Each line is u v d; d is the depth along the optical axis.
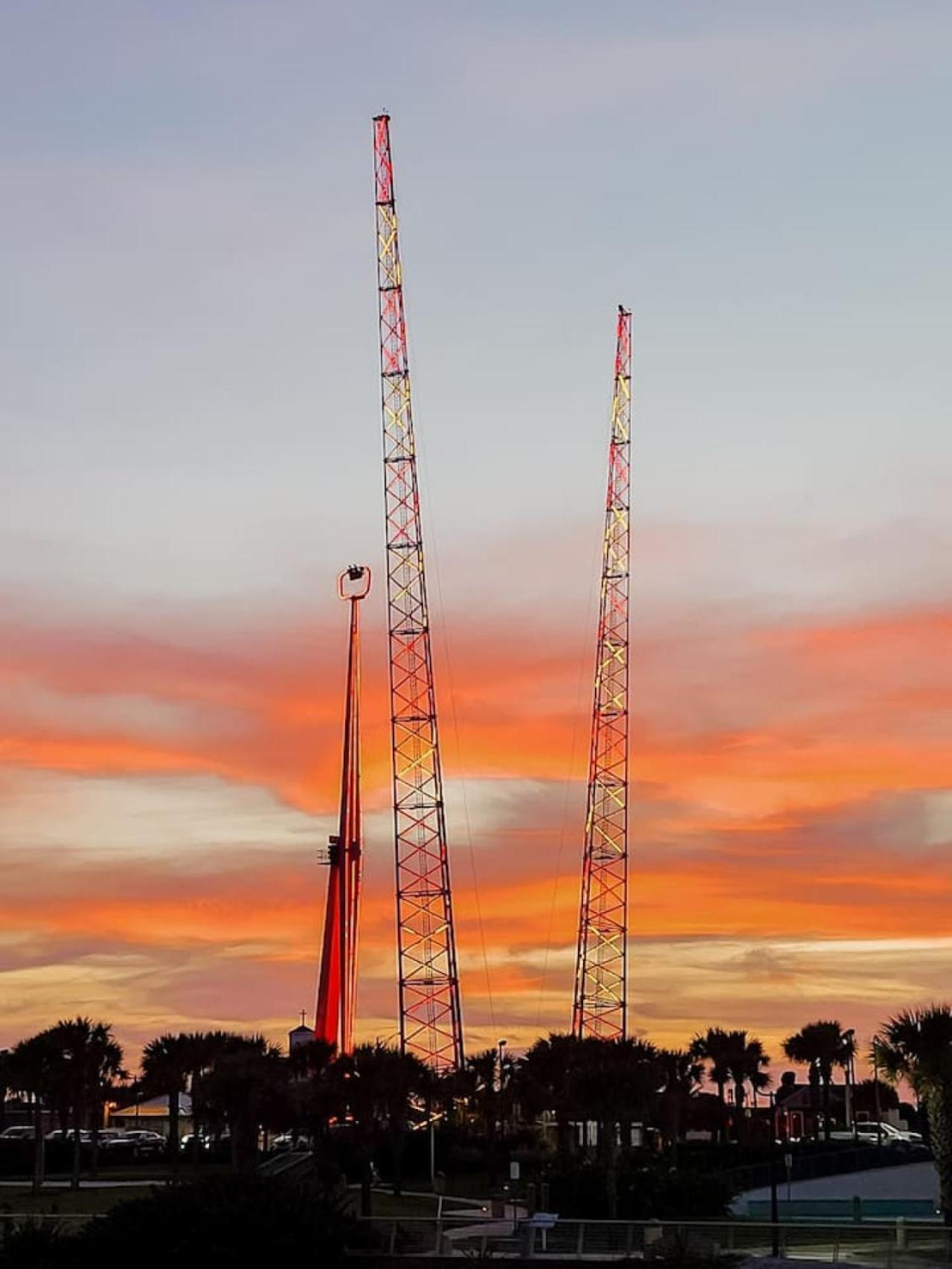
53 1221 100.56
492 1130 179.88
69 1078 160.38
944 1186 103.25
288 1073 170.25
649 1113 171.50
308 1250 88.75
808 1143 176.75
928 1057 104.19
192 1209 89.94
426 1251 90.81
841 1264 81.81
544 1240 89.62
